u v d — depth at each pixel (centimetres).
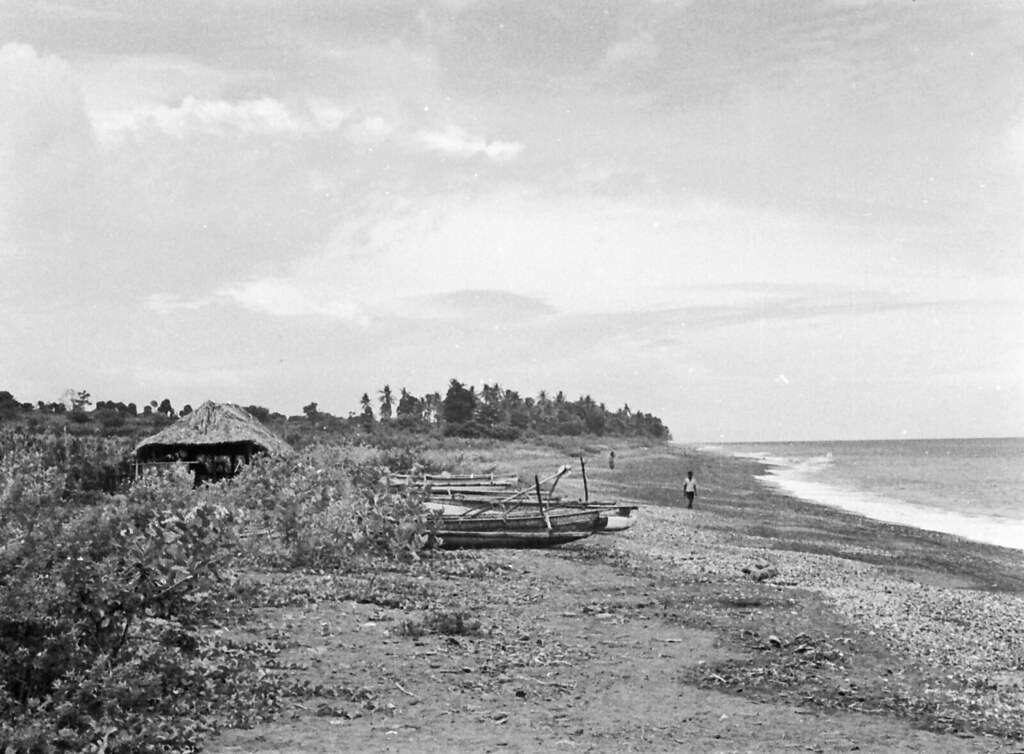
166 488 1139
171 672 962
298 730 905
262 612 1423
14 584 873
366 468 2333
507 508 2678
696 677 1238
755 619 1675
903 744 991
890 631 1648
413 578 1898
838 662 1385
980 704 1188
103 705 861
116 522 956
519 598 1750
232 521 1091
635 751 905
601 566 2289
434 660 1210
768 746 952
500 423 12281
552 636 1428
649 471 8431
